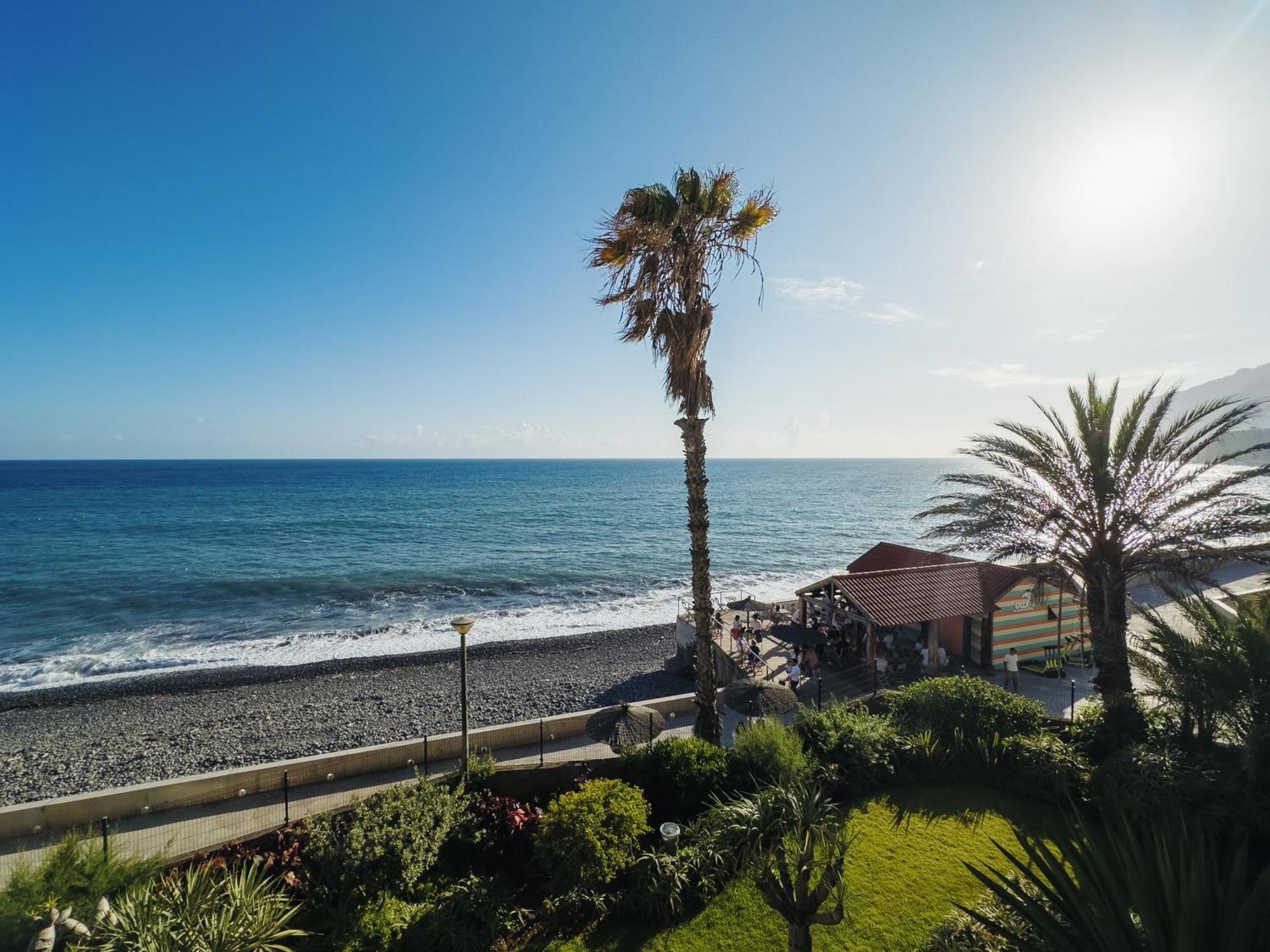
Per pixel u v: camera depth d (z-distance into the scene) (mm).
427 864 9688
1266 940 3988
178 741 20547
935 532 17297
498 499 119062
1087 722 13281
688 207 12789
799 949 7012
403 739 20453
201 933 7559
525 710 22844
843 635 23906
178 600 42375
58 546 62625
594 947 8547
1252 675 10578
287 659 30375
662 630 34625
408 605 41750
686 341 13672
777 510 99750
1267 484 86625
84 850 8961
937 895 9000
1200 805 10055
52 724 22359
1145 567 14516
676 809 11594
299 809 12594
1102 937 4539
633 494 130250
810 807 9625
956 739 12680
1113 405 14648
